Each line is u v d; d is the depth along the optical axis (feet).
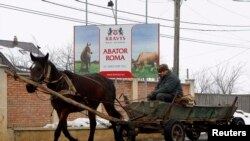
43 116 62.80
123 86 76.02
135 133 51.26
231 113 59.62
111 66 85.46
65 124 49.08
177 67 89.76
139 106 51.88
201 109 55.16
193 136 60.85
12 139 57.00
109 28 85.87
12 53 169.17
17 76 45.29
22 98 60.23
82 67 88.12
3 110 56.44
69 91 48.37
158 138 72.59
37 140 58.90
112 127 52.54
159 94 52.26
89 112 51.83
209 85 198.29
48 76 46.83
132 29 85.15
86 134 63.05
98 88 51.98
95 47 87.40
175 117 52.11
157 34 84.79
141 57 85.20
